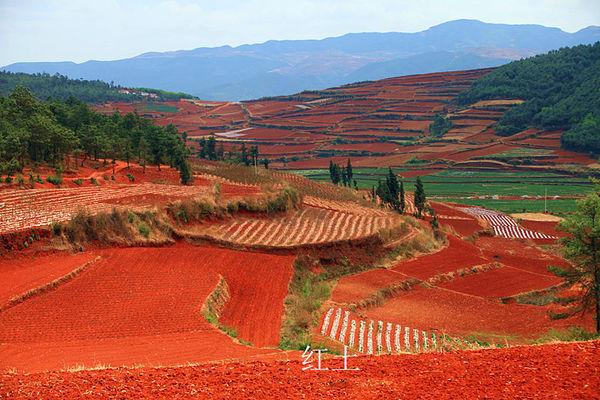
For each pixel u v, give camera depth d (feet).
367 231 262.26
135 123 427.33
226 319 150.20
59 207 212.64
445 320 179.93
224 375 68.18
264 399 60.18
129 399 60.44
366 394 60.90
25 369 92.48
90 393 62.18
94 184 288.92
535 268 265.75
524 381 62.13
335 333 153.58
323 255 231.50
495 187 567.18
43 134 296.71
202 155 536.83
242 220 254.68
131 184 296.51
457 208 452.76
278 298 174.19
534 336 161.79
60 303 139.23
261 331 143.95
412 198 468.75
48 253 175.11
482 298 208.44
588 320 177.68
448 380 63.77
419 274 232.94
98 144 337.11
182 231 217.97
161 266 178.81
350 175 481.87
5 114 317.01
